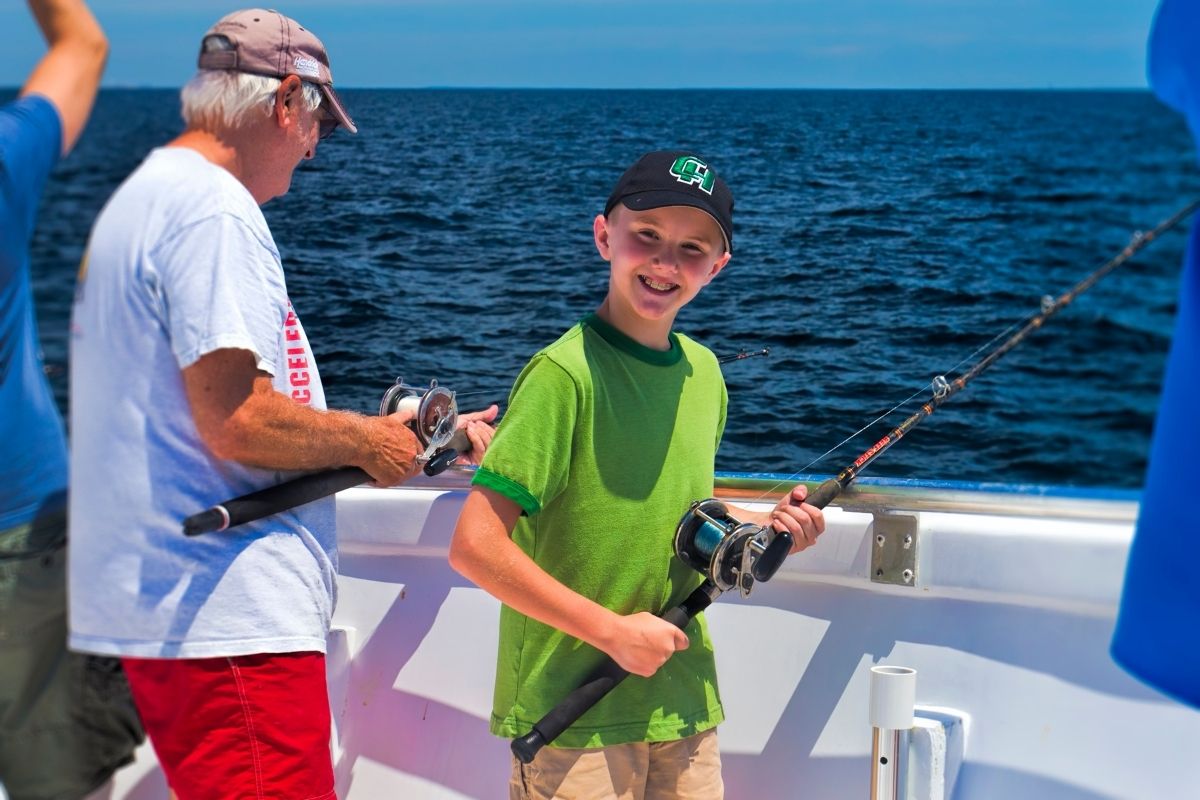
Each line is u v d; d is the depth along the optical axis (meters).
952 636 1.75
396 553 2.04
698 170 1.60
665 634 1.56
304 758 1.53
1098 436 11.62
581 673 1.62
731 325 15.44
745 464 10.24
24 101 1.62
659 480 1.65
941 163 30.78
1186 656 1.21
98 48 1.70
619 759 1.62
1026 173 28.75
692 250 1.61
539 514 1.63
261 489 1.51
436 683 2.01
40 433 1.56
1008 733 1.71
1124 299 13.24
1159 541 1.23
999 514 1.73
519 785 1.66
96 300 1.43
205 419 1.43
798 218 23.41
